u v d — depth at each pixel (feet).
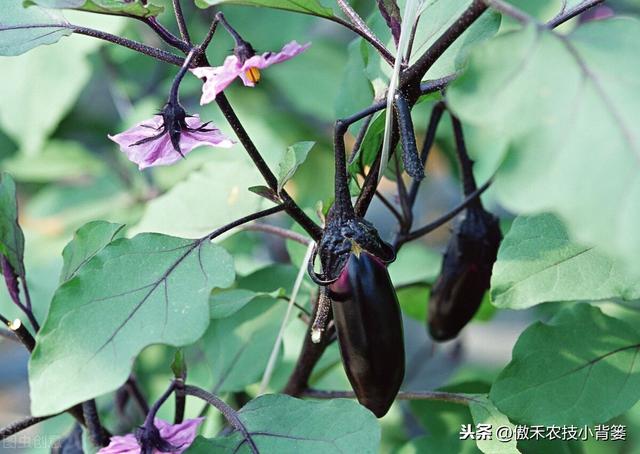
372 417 3.39
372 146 3.61
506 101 3.02
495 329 6.64
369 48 3.83
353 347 3.39
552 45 3.04
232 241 5.43
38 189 7.23
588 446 4.25
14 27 3.57
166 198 4.20
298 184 5.85
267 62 3.32
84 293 3.32
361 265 3.36
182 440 3.52
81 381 3.22
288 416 3.46
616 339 3.72
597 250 3.49
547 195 2.96
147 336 3.26
